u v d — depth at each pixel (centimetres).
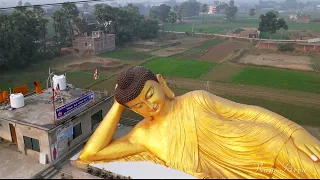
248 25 11675
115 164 1405
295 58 5194
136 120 2312
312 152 1272
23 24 4544
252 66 4534
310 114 2609
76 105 1842
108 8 6438
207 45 6800
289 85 3503
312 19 13325
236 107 1440
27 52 4441
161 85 1459
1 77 3812
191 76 3947
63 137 1730
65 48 5762
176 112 1422
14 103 1869
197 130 1370
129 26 6719
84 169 1447
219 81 3688
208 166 1316
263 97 3083
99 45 5600
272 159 1281
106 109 2105
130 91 1362
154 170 1341
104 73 4041
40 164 1681
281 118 1397
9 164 1684
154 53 5725
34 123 1684
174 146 1368
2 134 1938
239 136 1323
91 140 1452
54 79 2139
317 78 3825
